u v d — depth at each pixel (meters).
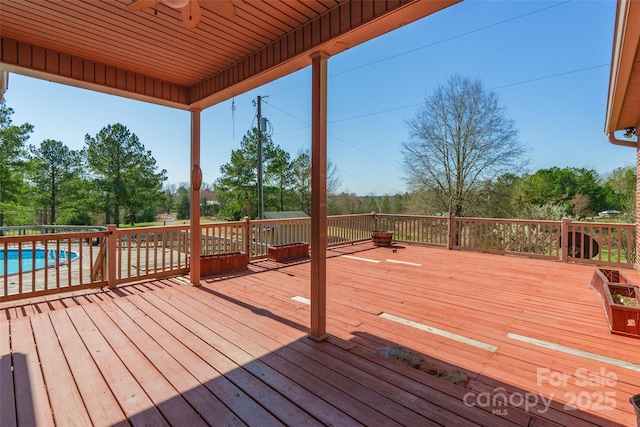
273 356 2.39
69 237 3.89
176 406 1.82
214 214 24.89
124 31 2.83
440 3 2.02
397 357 2.37
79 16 2.58
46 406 1.82
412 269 5.23
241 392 1.94
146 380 2.08
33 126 17.69
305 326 2.97
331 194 22.39
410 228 7.98
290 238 6.91
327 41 2.52
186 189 28.33
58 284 3.80
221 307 3.49
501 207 13.53
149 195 22.08
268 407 1.80
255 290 4.14
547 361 2.30
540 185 14.30
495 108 13.13
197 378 2.10
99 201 20.48
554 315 3.19
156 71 3.76
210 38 2.97
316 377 2.10
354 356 2.39
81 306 3.52
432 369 2.19
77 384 2.04
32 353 2.44
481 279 4.59
